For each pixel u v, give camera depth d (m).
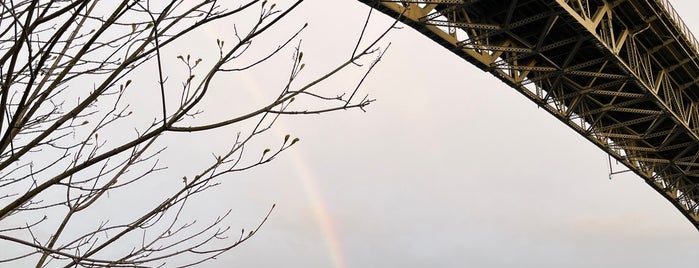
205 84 3.34
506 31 18.52
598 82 26.89
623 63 21.55
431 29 17.23
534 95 23.03
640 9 22.42
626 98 28.58
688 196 39.44
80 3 3.23
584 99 27.39
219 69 3.41
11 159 3.21
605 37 20.94
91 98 3.48
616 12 22.42
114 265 3.57
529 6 20.22
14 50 3.05
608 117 28.86
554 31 21.98
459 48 18.64
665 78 26.81
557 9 17.91
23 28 3.00
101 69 4.23
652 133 30.41
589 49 23.39
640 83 23.12
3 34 3.92
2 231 4.01
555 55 23.77
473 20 21.22
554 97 24.19
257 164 3.78
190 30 3.49
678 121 26.31
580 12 20.25
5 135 3.06
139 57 3.52
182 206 4.02
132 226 3.60
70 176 3.39
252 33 3.41
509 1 20.05
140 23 4.27
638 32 23.08
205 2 3.70
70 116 3.41
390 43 3.85
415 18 16.53
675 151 35.03
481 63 19.91
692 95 30.41
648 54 25.22
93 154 4.01
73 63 3.52
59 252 3.39
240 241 4.11
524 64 23.33
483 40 21.28
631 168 30.97
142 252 3.81
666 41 24.59
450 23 17.08
